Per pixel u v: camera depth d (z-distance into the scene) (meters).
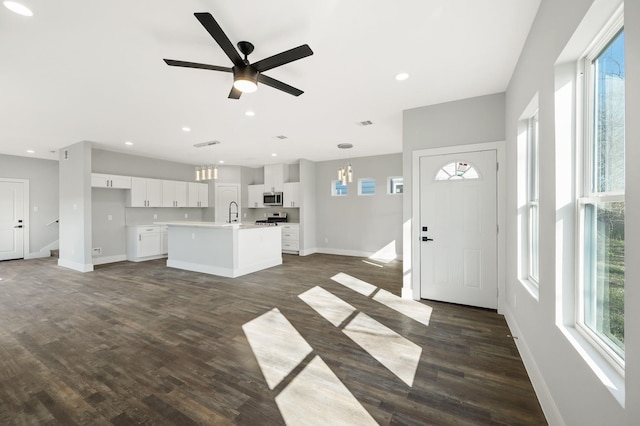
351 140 5.59
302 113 4.00
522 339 2.42
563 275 1.63
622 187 1.28
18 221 6.91
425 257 3.78
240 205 8.57
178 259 6.04
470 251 3.54
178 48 2.38
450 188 3.61
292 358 2.39
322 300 3.88
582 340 1.44
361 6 1.90
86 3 1.84
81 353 2.48
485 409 1.78
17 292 4.28
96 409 1.79
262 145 6.00
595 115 1.52
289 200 8.04
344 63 2.64
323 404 1.83
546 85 1.80
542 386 1.82
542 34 1.86
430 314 3.33
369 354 2.46
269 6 1.89
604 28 1.32
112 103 3.56
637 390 0.89
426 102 3.59
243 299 3.94
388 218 7.17
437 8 1.92
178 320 3.21
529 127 2.60
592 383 1.20
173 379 2.10
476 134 3.41
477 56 2.53
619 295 1.27
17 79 2.89
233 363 2.32
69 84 3.02
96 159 6.25
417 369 2.23
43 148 6.10
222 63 2.62
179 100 3.49
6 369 2.24
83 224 5.57
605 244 1.40
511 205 2.96
